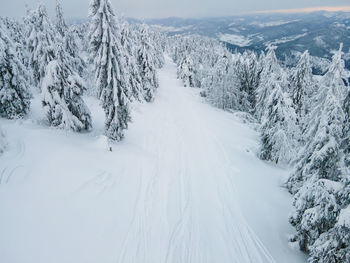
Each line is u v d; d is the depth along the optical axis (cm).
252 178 1532
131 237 927
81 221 921
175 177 1461
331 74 1230
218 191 1338
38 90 2775
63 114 1558
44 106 1558
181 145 2027
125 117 1794
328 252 676
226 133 2436
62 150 1292
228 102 3756
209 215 1123
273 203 1274
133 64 3042
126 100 1703
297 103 2495
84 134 1742
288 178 1413
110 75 1573
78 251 804
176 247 907
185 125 2614
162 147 1953
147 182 1334
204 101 4141
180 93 4706
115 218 1000
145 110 2936
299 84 2466
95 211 993
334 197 753
